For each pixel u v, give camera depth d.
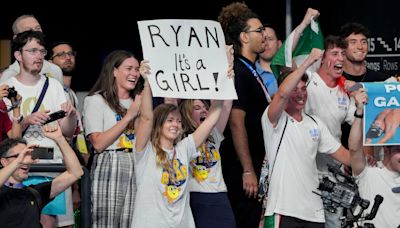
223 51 14.31
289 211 14.85
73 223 15.04
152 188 14.15
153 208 14.12
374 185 15.33
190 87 14.05
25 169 13.13
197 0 21.56
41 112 14.00
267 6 21.02
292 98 14.97
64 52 17.34
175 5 21.62
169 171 14.19
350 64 16.80
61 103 14.84
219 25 14.34
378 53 19.09
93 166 14.84
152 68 13.91
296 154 14.97
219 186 14.96
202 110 15.15
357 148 15.16
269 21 21.00
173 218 14.15
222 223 14.88
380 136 15.09
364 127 15.07
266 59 17.45
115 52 15.14
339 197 14.93
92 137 14.82
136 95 15.02
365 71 16.88
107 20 21.58
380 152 15.85
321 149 15.33
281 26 20.95
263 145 15.98
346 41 15.98
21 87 14.69
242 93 15.82
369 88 15.09
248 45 16.09
